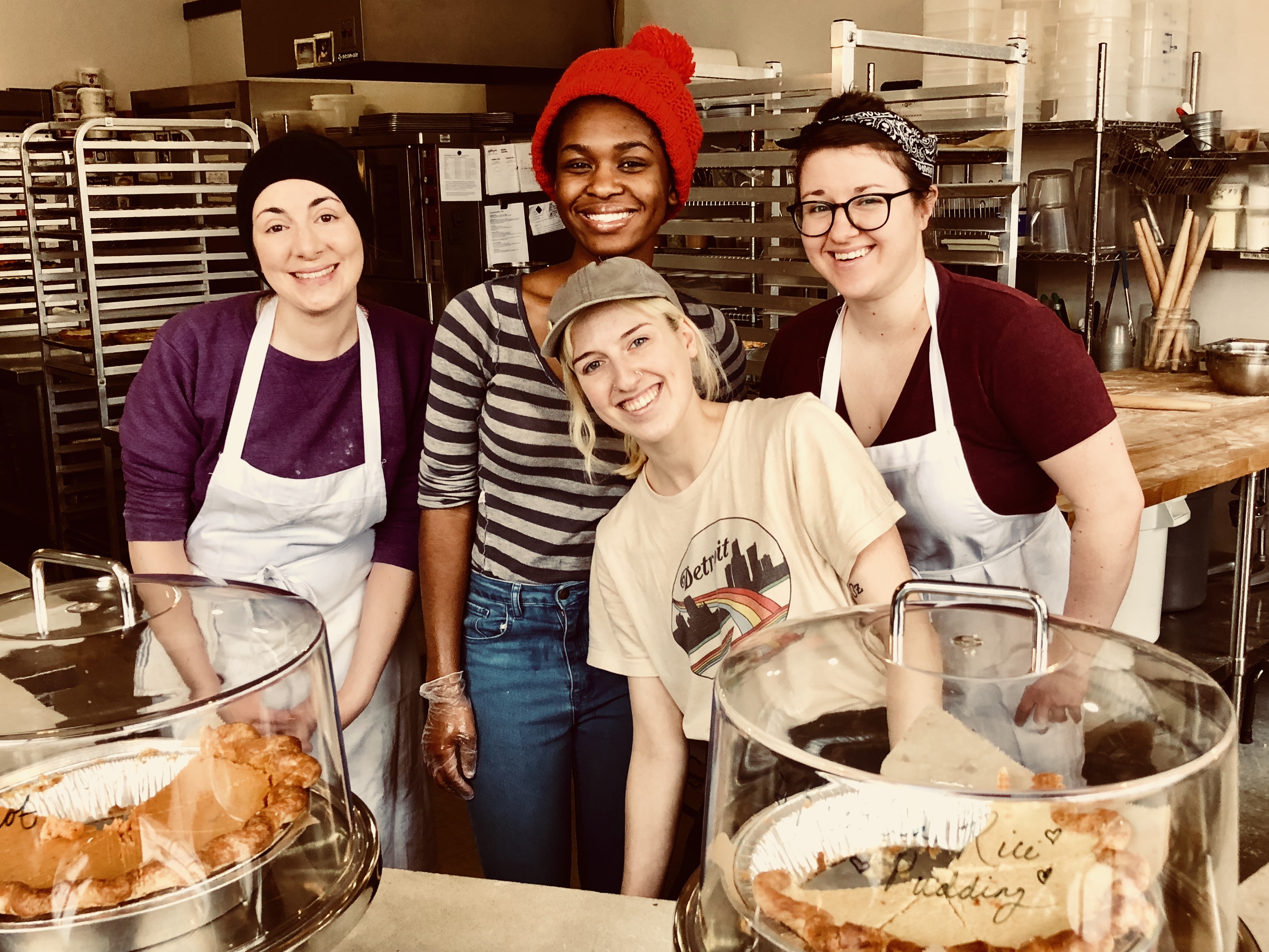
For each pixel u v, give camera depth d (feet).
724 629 4.53
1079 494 4.93
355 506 6.02
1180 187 12.54
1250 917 3.16
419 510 6.31
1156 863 2.31
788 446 4.31
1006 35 12.28
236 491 5.79
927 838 2.34
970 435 5.06
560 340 4.69
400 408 6.05
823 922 2.39
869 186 4.77
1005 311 4.85
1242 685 9.93
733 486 4.47
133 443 5.70
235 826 2.99
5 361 14.19
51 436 14.07
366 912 3.37
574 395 4.91
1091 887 2.25
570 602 5.80
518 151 13.84
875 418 5.32
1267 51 12.12
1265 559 12.80
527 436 5.57
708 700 4.65
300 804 3.11
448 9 13.24
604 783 6.07
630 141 5.41
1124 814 2.29
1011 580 5.39
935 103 12.56
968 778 2.43
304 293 5.43
